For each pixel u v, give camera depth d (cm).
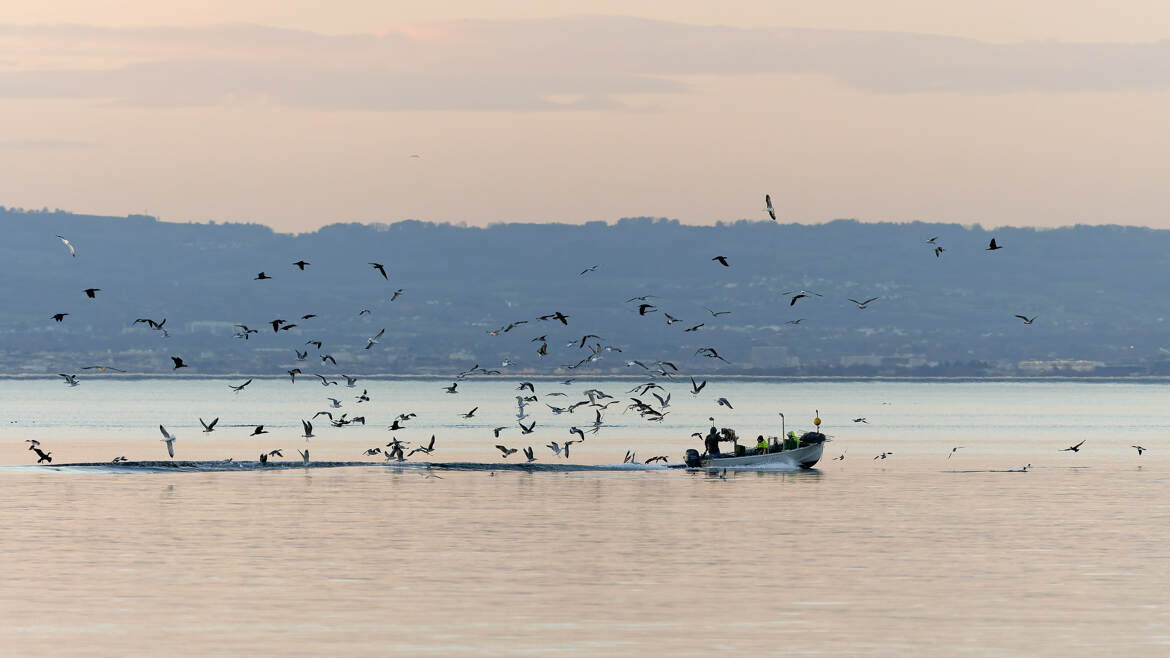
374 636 4703
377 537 7031
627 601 5297
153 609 5116
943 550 6638
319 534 7144
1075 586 5644
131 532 7194
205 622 4906
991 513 8294
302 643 4603
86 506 8462
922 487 10212
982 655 4491
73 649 4519
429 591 5488
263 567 6050
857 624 4909
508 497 9200
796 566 6131
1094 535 7219
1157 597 5412
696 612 5100
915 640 4678
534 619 4975
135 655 4441
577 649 4541
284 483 10244
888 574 5919
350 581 5700
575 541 6919
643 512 8256
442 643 4609
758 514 8194
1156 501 9112
